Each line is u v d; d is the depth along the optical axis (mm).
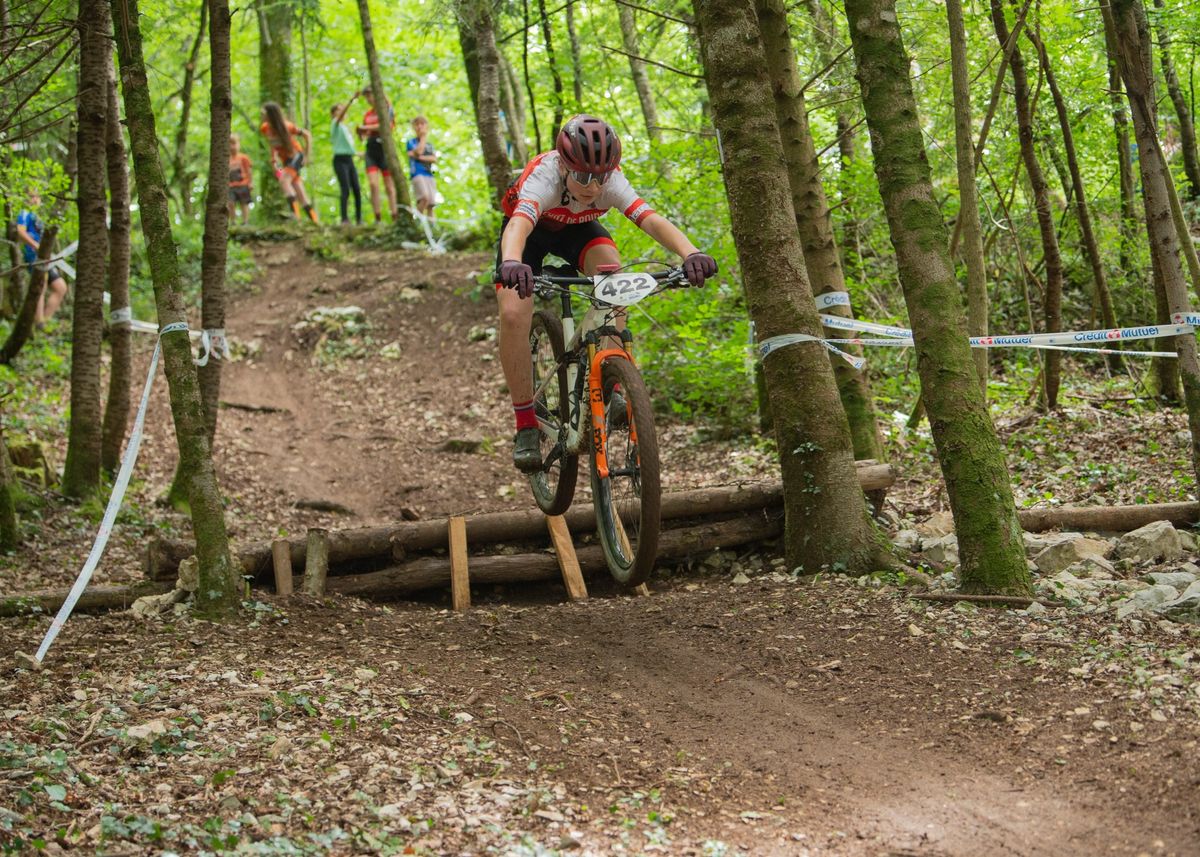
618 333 4691
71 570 6723
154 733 3674
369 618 5562
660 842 3041
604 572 6387
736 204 5945
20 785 3221
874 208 9523
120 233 8500
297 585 5930
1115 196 10523
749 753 3736
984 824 3090
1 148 8578
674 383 10273
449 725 3965
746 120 5855
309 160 20344
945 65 8266
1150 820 2994
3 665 4523
